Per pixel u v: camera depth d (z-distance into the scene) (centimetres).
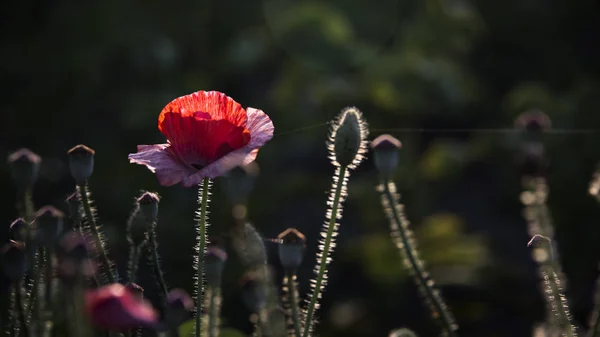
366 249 707
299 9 973
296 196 826
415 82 915
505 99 1025
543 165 409
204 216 219
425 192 859
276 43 971
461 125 985
